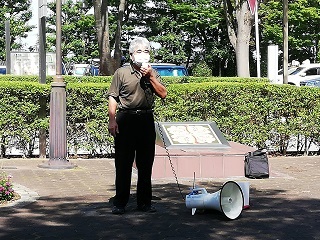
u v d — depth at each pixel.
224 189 6.91
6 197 7.88
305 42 35.34
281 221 6.85
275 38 33.59
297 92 12.94
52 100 10.95
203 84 12.62
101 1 24.14
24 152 12.41
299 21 33.75
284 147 13.22
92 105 12.38
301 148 13.36
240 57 24.84
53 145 10.96
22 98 12.07
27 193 8.39
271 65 17.50
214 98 12.72
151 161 7.22
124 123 7.02
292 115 13.08
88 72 30.83
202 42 39.31
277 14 31.94
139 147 7.15
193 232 6.32
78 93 12.27
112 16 35.34
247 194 7.45
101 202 7.84
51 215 7.08
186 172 10.02
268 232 6.34
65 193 8.48
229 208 6.98
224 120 12.77
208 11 35.84
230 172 10.12
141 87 6.96
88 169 10.91
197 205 7.11
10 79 18.48
